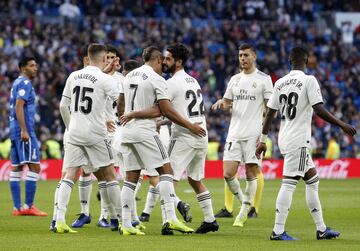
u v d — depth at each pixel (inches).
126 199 645.9
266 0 2386.8
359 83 2206.0
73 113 664.4
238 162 791.7
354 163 1775.3
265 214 877.8
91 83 658.8
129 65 784.3
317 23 2383.1
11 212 881.5
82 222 723.4
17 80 848.9
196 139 671.1
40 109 1755.7
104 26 2112.5
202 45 2162.9
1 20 2025.1
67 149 665.6
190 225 749.9
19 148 841.5
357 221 807.7
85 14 2220.7
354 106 2123.5
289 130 618.5
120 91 680.4
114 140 765.9
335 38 2337.6
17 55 1924.2
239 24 2253.9
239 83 788.6
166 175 641.0
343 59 2274.9
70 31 2048.5
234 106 792.3
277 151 1857.8
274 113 634.8
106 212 722.2
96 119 661.3
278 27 2284.7
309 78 613.3
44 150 1658.5
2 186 1348.4
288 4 2422.5
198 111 679.1
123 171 767.1
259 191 835.4
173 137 677.9
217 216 851.4
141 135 631.2
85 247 562.9
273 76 2145.7
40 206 959.0
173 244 582.9
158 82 632.4
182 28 2196.1
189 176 675.4
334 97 2091.5
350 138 1947.6
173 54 677.9
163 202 661.9
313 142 1895.9
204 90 1964.8
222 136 1843.0
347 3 2490.2
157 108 635.5
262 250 552.7
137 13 2263.8
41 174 1556.3
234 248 562.6
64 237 628.4
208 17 2332.7
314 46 2287.2
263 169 1690.5
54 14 2180.1
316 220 630.5
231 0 2373.3
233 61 2133.4
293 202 1044.5
